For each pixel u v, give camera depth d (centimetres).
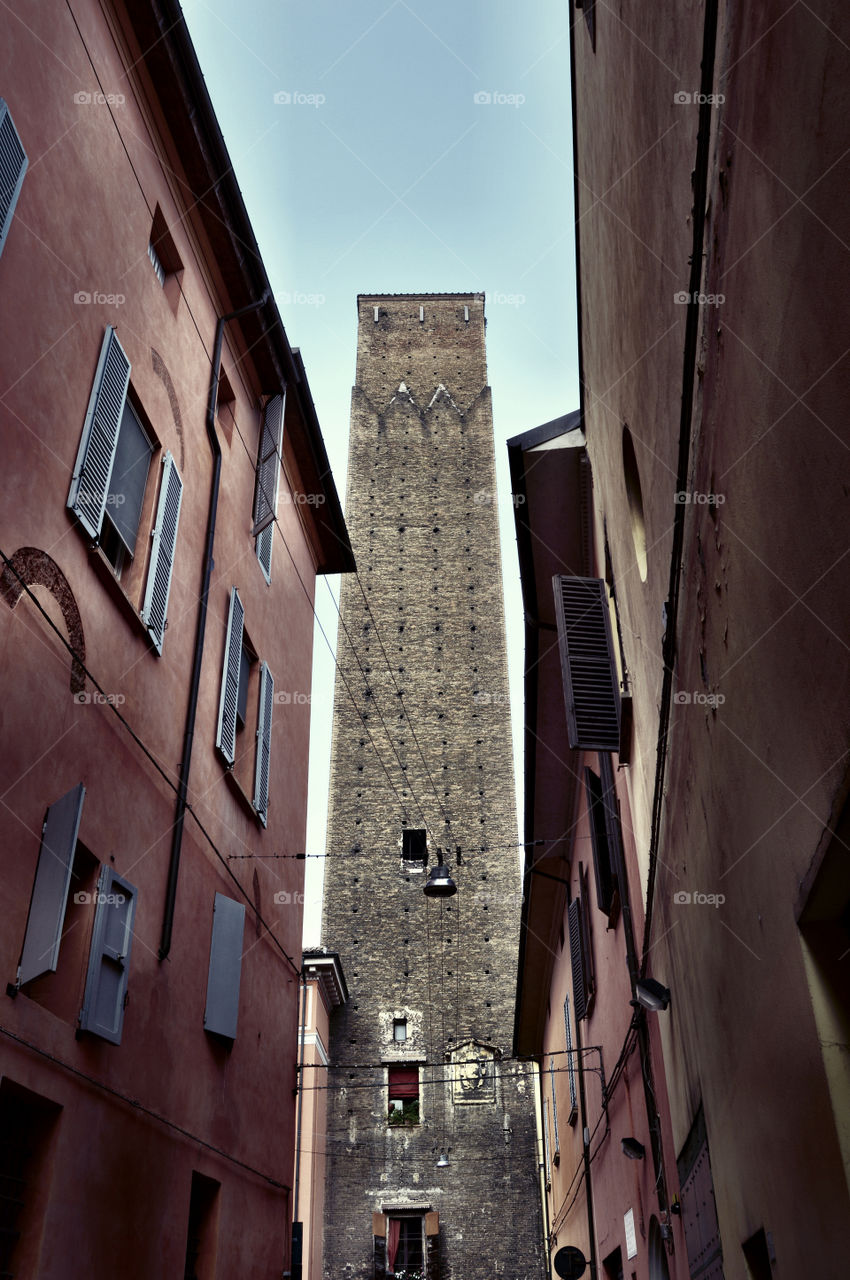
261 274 1335
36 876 716
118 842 867
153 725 973
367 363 6056
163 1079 930
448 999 4172
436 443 5738
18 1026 674
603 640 1156
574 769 1709
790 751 409
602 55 830
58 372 795
